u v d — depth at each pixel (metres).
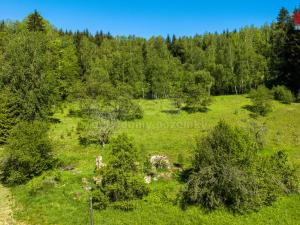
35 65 49.16
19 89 46.09
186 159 33.34
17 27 77.56
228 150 24.14
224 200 22.95
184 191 23.94
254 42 103.69
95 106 53.28
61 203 24.59
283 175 25.64
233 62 86.81
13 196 26.91
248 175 23.08
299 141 40.66
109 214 22.53
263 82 81.56
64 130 47.03
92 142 41.62
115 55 99.81
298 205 23.14
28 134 30.98
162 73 87.12
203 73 82.81
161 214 22.11
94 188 26.14
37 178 29.20
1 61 50.47
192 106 61.94
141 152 35.28
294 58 72.81
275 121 50.75
